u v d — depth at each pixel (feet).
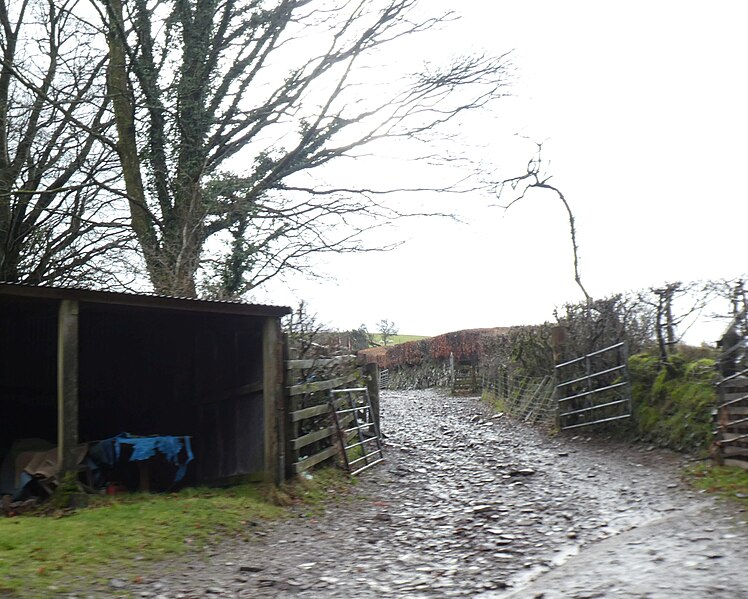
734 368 36.37
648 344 48.75
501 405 71.51
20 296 30.60
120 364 46.73
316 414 40.91
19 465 35.37
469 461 45.57
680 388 43.83
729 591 18.30
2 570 21.89
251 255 67.56
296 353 41.42
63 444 31.37
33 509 31.24
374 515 33.40
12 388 44.88
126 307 34.50
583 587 20.07
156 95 64.90
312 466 40.27
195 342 43.78
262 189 69.72
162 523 28.78
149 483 39.32
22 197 63.72
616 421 48.78
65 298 31.55
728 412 35.27
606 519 29.09
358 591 21.93
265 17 68.08
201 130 67.56
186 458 38.24
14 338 44.70
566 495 34.32
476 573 23.11
